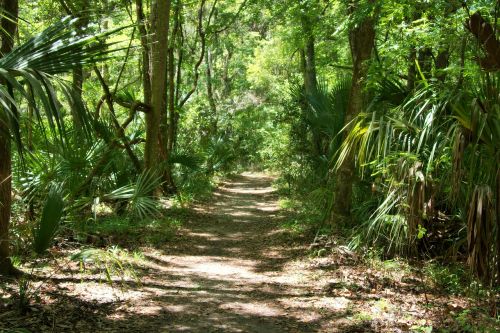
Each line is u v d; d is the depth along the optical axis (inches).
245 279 291.7
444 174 203.0
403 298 244.1
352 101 357.4
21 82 163.3
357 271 291.1
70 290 228.2
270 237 427.8
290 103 672.4
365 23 346.6
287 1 566.9
